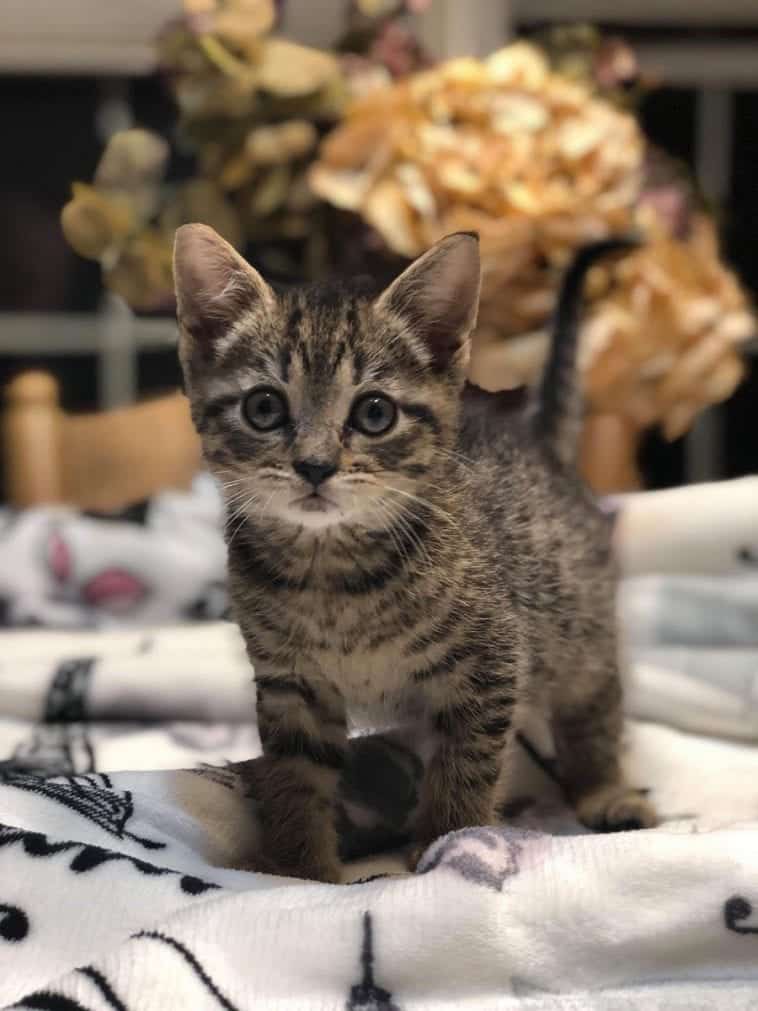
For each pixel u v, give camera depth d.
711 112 0.89
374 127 0.55
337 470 0.31
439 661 0.32
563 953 0.23
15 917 0.24
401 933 0.23
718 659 0.43
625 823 0.34
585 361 0.56
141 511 0.66
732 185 0.89
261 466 0.32
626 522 0.53
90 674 0.45
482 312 0.54
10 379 0.90
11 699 0.45
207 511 0.66
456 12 0.81
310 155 0.58
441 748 0.32
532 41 0.70
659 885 0.24
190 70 0.57
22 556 0.63
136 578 0.63
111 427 0.74
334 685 0.33
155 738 0.42
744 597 0.47
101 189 0.64
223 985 0.22
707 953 0.24
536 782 0.38
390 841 0.33
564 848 0.25
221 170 0.59
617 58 0.69
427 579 0.31
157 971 0.22
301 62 0.57
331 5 0.78
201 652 0.48
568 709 0.38
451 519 0.32
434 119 0.56
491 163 0.55
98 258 0.61
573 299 0.45
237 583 0.33
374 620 0.31
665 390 0.63
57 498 0.73
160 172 0.70
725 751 0.40
